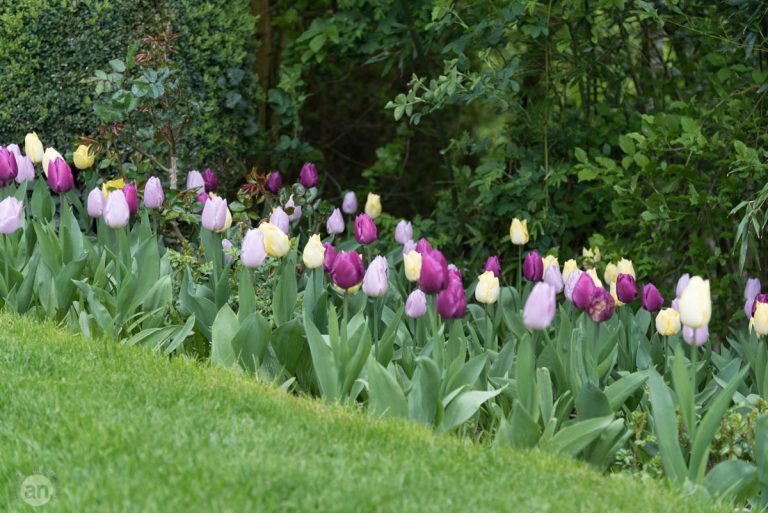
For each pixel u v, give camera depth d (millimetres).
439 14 7730
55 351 5234
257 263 5551
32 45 7566
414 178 10695
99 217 6500
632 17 8359
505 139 9414
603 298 5160
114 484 3756
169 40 7297
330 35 8852
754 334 6008
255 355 5469
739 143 6527
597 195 8203
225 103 8484
